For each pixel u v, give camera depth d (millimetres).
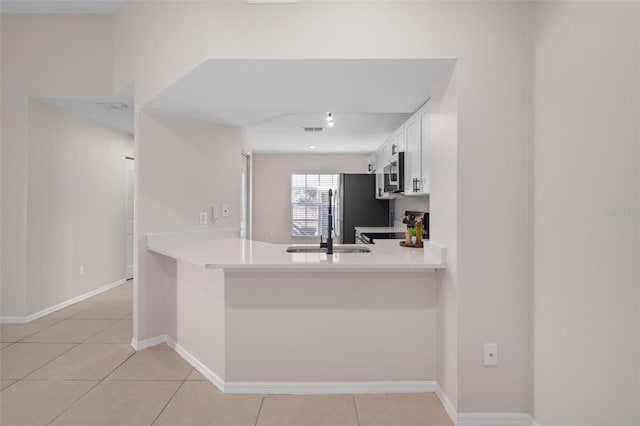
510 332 1902
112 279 4762
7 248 3371
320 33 1901
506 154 1888
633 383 1328
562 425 1656
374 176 5602
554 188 1690
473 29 1888
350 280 2193
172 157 3025
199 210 3225
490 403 1910
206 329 2408
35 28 3295
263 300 2195
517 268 1899
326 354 2199
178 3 2256
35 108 3414
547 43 1733
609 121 1396
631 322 1329
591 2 1474
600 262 1443
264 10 1907
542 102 1771
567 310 1615
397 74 2096
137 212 2824
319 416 1966
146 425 1877
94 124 4340
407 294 2203
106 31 3244
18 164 3352
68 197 3920
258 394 2182
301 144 6395
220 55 1908
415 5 1896
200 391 2213
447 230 2020
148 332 2875
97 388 2240
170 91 2418
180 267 2762
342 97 2539
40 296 3557
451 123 1957
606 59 1407
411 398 2143
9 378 2361
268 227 7656
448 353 2012
